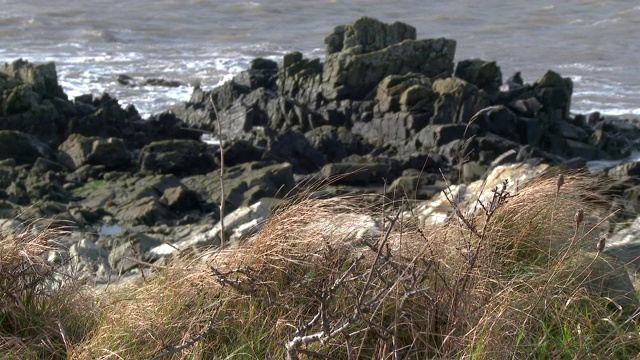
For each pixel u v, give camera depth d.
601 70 51.91
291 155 29.33
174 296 5.12
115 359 4.73
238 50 57.44
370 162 27.91
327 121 33.94
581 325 4.89
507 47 59.81
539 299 4.82
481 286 4.95
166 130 32.62
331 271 4.93
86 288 5.73
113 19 66.50
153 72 47.94
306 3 75.00
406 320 4.68
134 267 10.09
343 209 5.75
